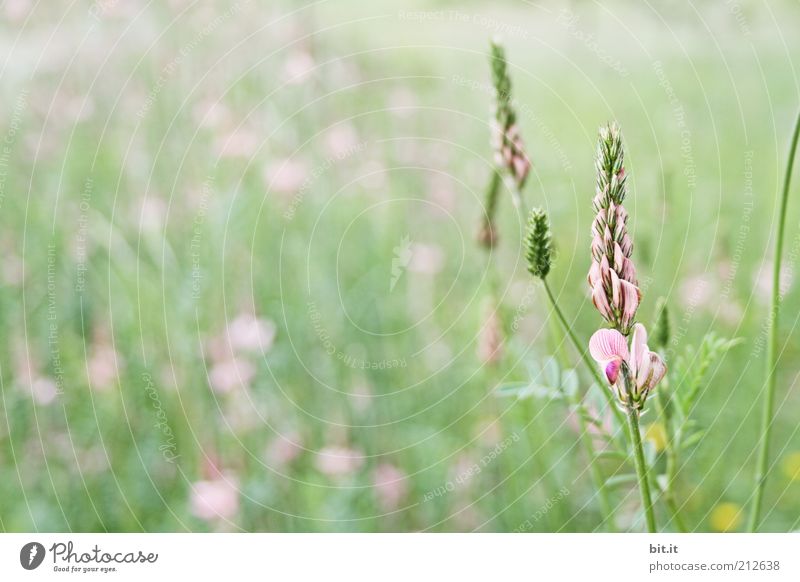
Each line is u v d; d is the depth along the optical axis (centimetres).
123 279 83
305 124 96
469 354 83
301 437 77
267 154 92
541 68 133
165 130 94
